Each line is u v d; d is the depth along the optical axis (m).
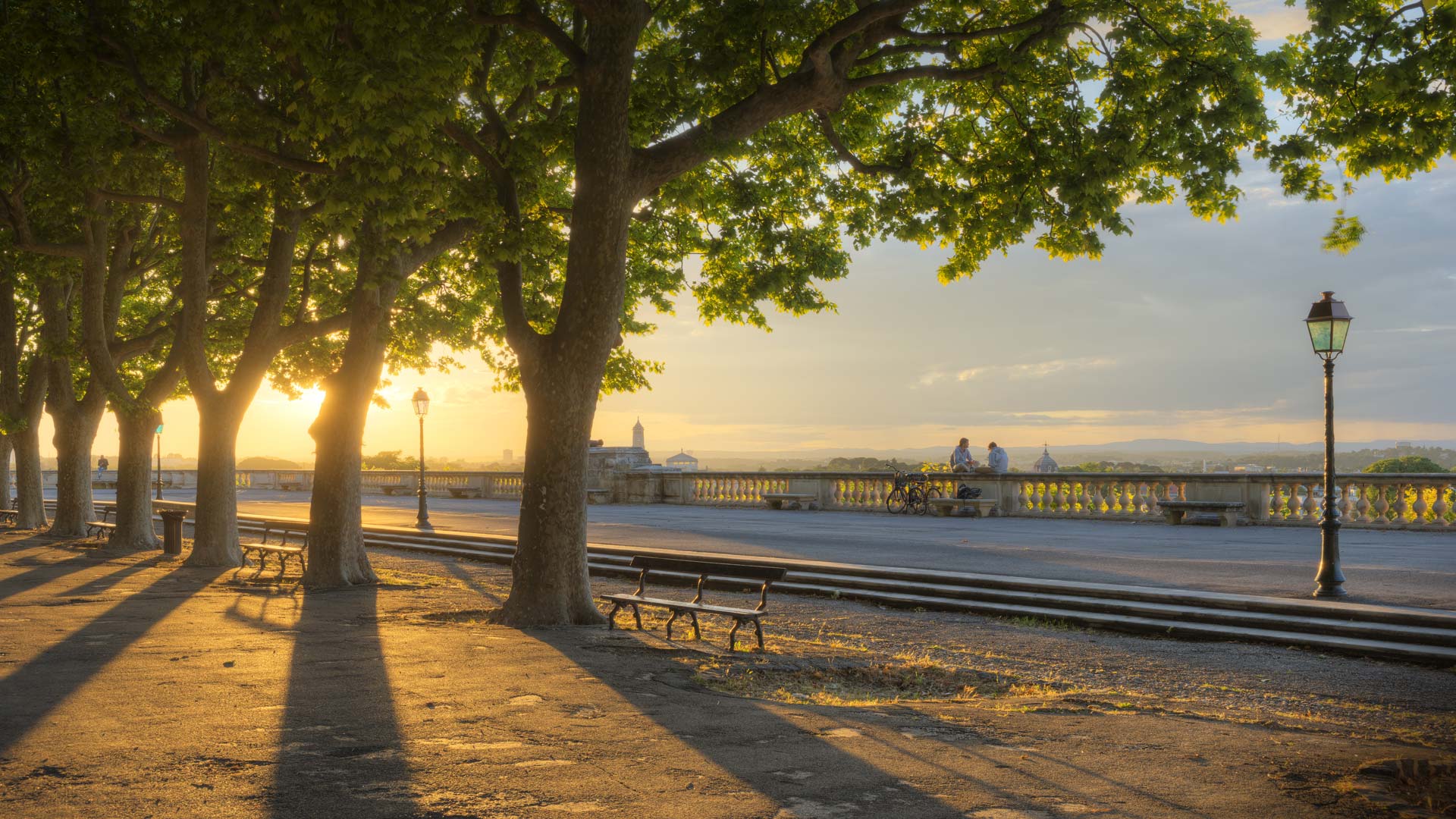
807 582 17.27
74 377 31.14
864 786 5.95
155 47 15.97
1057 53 14.66
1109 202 14.73
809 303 18.27
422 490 30.41
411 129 11.81
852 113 16.80
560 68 16.48
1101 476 28.14
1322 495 24.42
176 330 25.98
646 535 25.22
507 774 6.13
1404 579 14.89
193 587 17.33
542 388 13.17
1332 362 13.77
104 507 39.22
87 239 22.84
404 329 25.11
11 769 6.14
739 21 14.20
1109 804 5.68
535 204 14.95
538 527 13.13
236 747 6.70
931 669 10.78
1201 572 16.22
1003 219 16.36
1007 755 6.75
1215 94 14.13
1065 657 11.60
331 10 11.64
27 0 16.23
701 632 13.12
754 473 38.00
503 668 9.77
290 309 27.06
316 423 17.75
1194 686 10.12
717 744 6.93
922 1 12.88
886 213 16.94
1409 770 6.46
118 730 7.16
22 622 12.92
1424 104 12.62
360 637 11.73
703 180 17.41
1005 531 24.89
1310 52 13.44
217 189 21.86
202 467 21.16
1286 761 6.65
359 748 6.71
